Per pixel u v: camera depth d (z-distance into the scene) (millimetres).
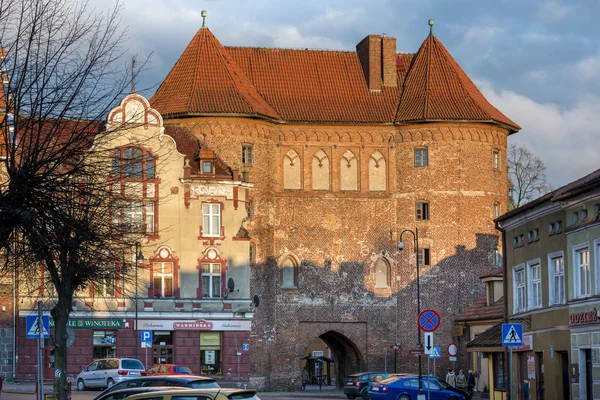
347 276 103812
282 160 103625
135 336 90062
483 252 104375
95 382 79375
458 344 102125
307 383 126750
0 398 64750
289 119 103188
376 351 103500
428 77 106875
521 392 66625
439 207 103812
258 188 100688
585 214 55219
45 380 89125
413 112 104312
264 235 100812
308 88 106688
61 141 42156
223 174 96938
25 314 89312
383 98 106562
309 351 155375
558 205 58500
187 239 94438
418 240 104125
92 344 91188
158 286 93562
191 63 102875
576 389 55750
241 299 95250
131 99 93250
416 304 103750
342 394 94750
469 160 104250
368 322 103750
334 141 104500
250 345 99000
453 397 72875
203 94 100188
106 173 42750
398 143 105125
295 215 103438
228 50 107688
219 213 95938
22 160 39281
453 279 103812
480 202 104375
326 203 103938
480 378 94812
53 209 38875
